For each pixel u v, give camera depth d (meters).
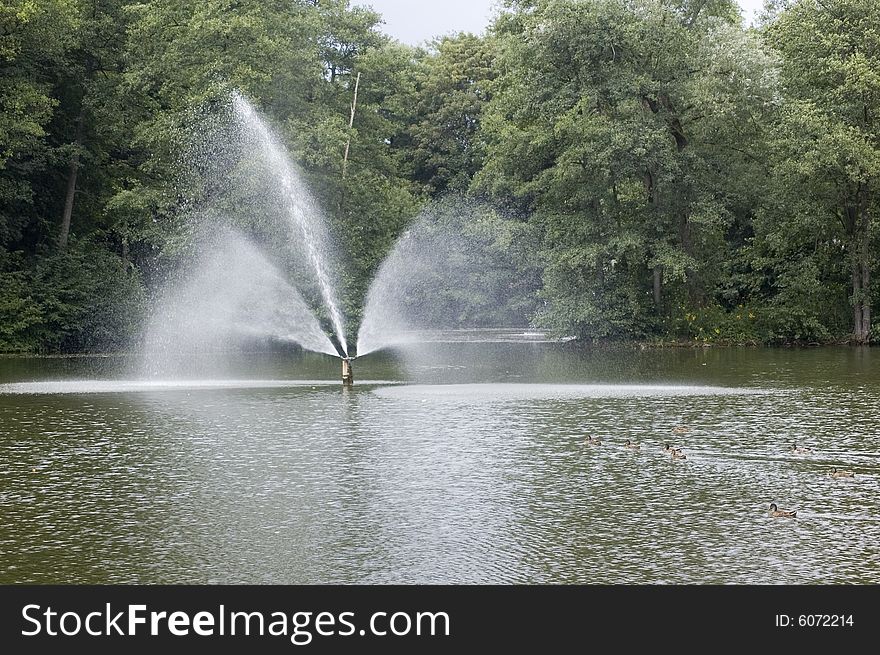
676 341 52.47
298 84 53.97
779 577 11.00
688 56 49.34
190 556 11.85
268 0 54.03
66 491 15.06
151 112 55.47
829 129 46.59
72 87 55.06
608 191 52.09
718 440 19.12
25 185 51.41
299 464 17.06
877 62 46.94
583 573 11.20
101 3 54.66
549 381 31.88
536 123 55.22
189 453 18.14
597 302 51.78
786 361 39.56
